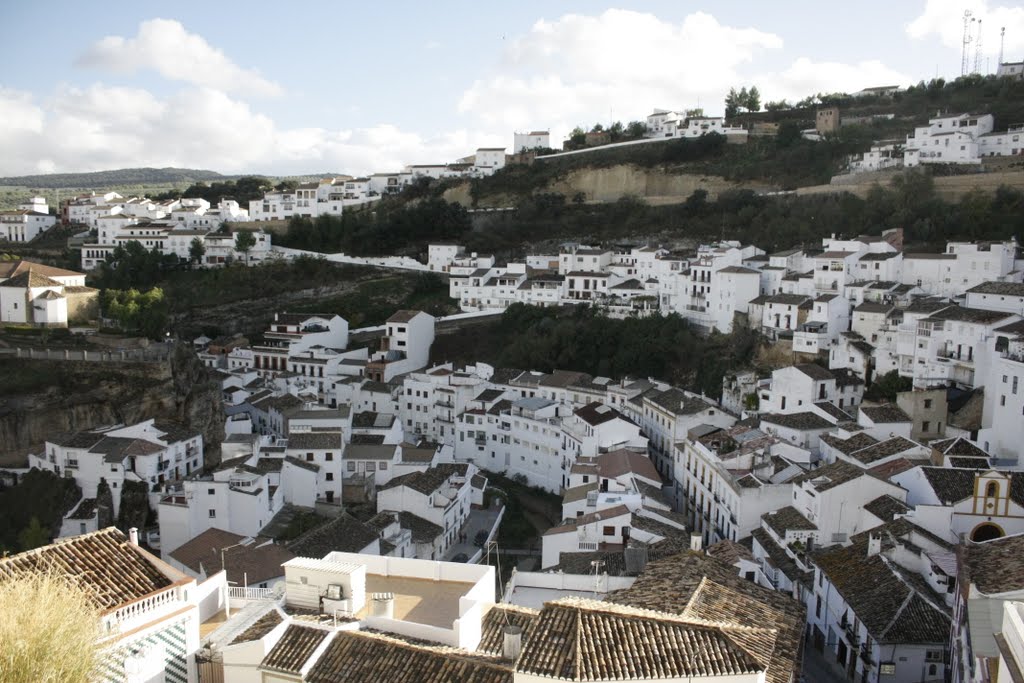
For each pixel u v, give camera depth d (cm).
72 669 2636
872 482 6969
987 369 9094
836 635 5862
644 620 3200
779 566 6862
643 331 13912
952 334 9750
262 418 12181
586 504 8638
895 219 14962
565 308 16112
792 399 10694
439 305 17762
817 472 7606
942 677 5131
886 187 16462
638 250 16425
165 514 8119
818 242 15825
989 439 8062
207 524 8162
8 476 9212
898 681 5156
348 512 9300
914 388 9819
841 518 7025
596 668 2914
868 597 5572
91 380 10038
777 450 8806
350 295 18625
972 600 4078
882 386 10456
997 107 19100
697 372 13100
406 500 9181
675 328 13800
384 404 13412
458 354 16012
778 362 12312
